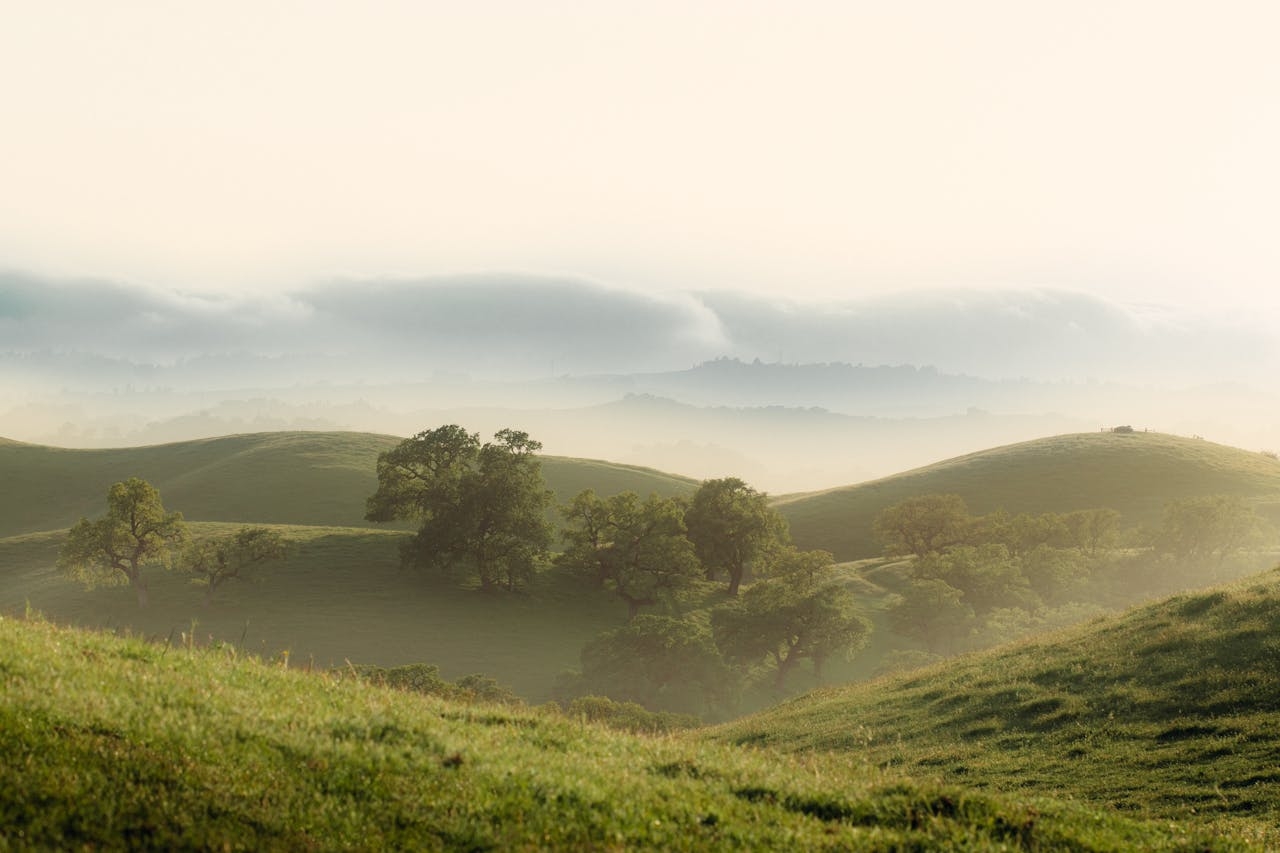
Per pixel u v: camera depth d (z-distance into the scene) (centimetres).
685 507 11375
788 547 11238
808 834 960
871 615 9575
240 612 8656
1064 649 2988
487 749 1170
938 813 1094
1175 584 9569
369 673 5709
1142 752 1998
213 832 767
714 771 1249
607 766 1195
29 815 736
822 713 3058
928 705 2778
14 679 1004
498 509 9688
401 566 9931
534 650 8369
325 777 906
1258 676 2253
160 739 905
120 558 8900
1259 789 1672
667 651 7319
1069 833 1077
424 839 822
